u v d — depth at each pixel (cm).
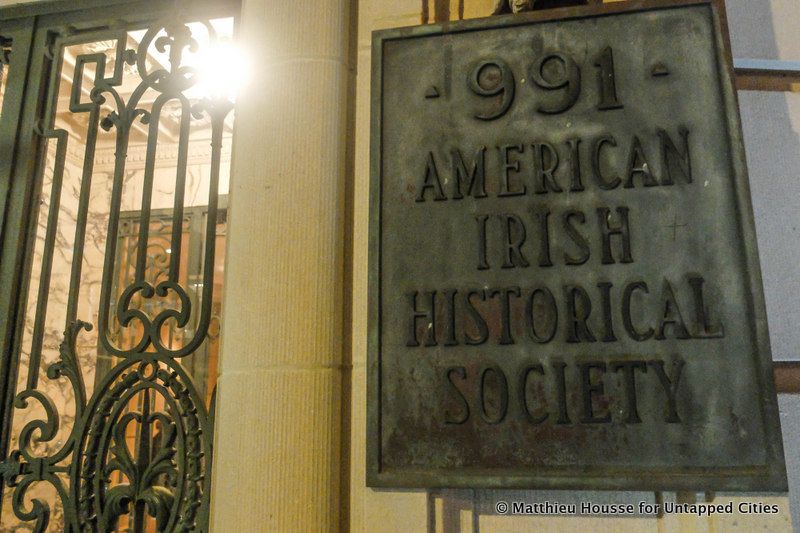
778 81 139
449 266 119
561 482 106
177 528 143
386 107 129
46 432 160
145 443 151
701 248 111
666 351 108
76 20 184
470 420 113
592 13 123
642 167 116
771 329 127
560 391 110
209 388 286
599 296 113
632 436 106
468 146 124
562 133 121
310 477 118
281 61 137
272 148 133
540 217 118
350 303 129
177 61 172
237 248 132
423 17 138
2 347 165
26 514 155
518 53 126
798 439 122
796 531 119
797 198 133
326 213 129
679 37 119
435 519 115
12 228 173
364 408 123
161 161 343
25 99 182
